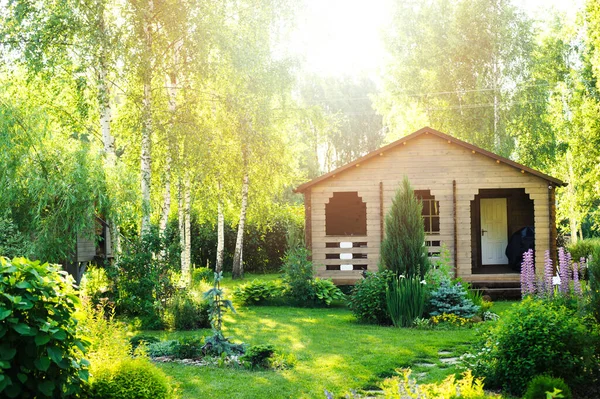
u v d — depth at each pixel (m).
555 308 8.66
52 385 4.61
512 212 21.20
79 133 15.44
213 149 15.91
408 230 13.61
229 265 28.81
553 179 17.78
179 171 15.62
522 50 29.81
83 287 13.62
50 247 12.49
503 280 17.98
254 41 16.69
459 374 7.65
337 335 11.52
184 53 15.62
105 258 14.77
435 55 31.62
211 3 15.69
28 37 14.02
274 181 20.64
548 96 31.70
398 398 5.27
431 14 32.47
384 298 13.16
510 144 29.16
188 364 8.80
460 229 18.11
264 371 8.43
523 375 7.11
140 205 13.98
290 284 16.84
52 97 16.11
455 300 13.27
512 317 7.71
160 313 12.85
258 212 22.30
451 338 11.07
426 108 31.59
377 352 9.77
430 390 5.98
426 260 13.58
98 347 6.09
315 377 8.04
